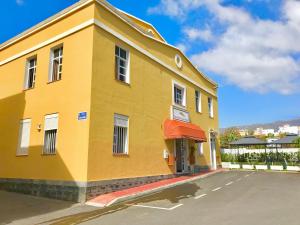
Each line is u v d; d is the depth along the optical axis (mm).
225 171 24359
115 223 7672
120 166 13102
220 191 12914
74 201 11172
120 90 13828
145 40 16609
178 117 19328
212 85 27047
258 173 21984
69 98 12594
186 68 21719
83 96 12062
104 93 12680
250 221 7363
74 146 11828
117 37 14047
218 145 26891
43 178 12656
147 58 16594
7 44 16766
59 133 12586
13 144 14750
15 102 15383
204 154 23438
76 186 11273
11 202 11172
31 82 15125
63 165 12008
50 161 12586
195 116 22266
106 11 13438
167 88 18500
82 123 11789
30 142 13836
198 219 7754
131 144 14141
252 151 31547
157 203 10516
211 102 26422
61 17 13875
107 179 12141
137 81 15328
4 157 15086
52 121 13078
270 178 17906
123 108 13883
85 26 12742
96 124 11961
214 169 25031
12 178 14211
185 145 20438
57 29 14000
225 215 8125
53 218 8562
